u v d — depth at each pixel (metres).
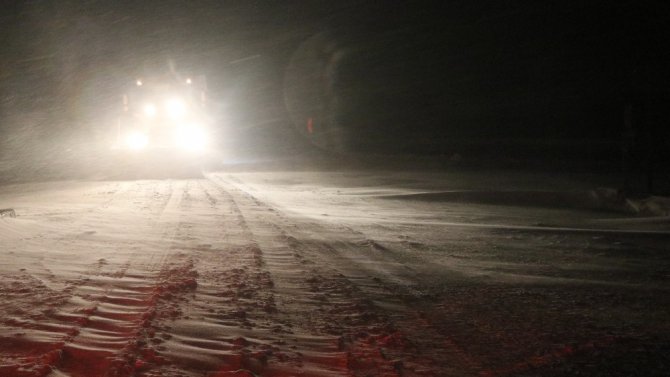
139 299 8.16
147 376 5.70
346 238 14.11
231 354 6.33
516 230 15.97
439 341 7.07
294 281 9.62
